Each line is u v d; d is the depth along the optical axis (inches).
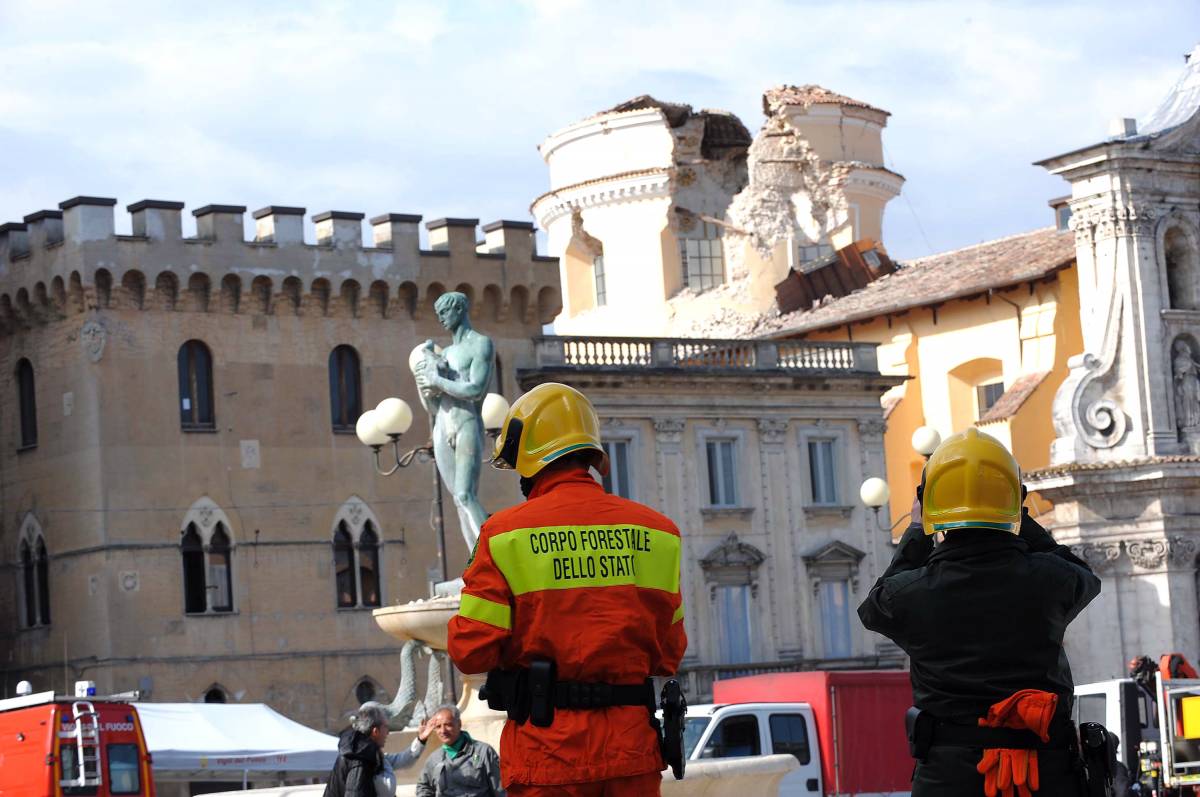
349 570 2437.3
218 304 2386.8
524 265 2600.9
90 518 2309.3
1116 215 2733.8
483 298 2568.9
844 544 2778.1
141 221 2346.2
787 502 2753.4
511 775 387.9
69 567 2340.1
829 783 1595.7
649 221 3725.4
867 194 3725.4
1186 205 2783.0
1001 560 395.2
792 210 3681.1
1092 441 2716.5
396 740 1026.1
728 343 2753.4
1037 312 2997.0
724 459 2723.9
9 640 2427.4
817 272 3503.9
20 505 2421.3
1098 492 2674.7
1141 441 2704.2
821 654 2748.5
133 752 1446.9
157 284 2346.2
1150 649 2655.0
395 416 1358.3
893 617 401.4
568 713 384.5
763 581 2719.0
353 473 2453.2
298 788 933.8
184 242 2361.0
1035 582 394.0
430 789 741.9
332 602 2412.6
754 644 2696.9
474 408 1031.0
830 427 2810.0
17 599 2421.3
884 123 3818.9
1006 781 389.1
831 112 3708.2
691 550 2667.3
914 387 3166.8
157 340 2347.4
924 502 405.7
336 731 2388.0
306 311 2445.9
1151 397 2716.5
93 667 2292.1
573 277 3826.3
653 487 2652.6
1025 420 2908.5
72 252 2314.2
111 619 2283.5
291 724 1697.8
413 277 2513.5
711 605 2672.2
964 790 393.4
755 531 2723.9
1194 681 1307.8
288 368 2425.0
